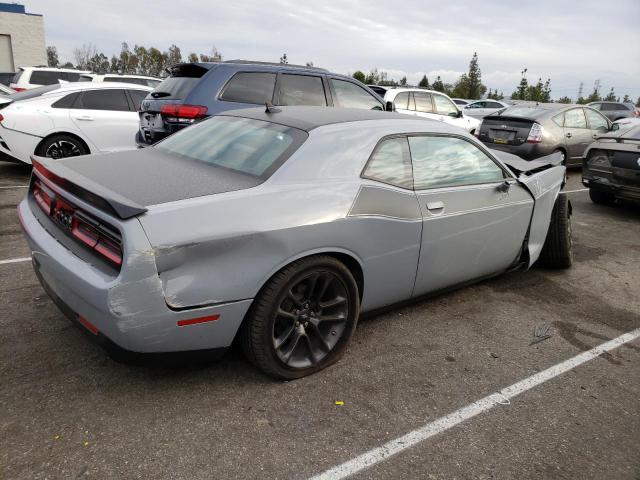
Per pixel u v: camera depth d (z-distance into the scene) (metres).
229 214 2.44
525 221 4.13
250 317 2.60
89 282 2.25
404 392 2.82
